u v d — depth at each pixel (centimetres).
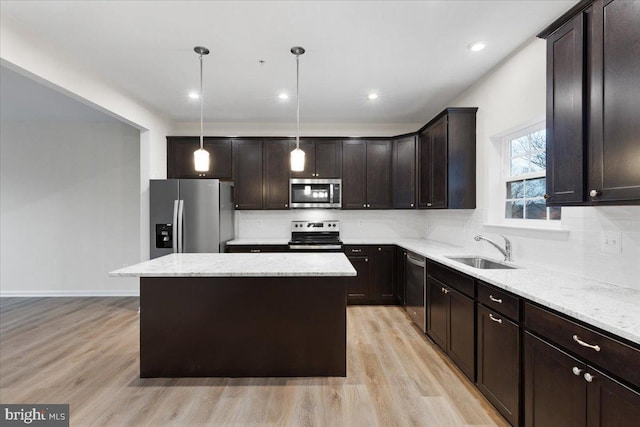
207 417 193
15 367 256
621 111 138
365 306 424
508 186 297
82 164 478
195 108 417
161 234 402
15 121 473
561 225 216
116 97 345
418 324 337
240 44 259
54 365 259
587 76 157
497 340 193
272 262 259
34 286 477
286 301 241
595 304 145
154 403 207
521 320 172
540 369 157
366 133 490
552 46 180
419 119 468
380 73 313
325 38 250
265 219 489
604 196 147
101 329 339
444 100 388
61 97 378
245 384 231
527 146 273
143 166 414
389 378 239
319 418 193
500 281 192
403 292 399
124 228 479
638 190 131
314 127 489
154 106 408
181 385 229
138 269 229
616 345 117
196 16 222
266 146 459
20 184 475
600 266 189
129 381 235
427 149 390
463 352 238
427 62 289
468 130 329
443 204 342
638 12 131
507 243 267
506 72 279
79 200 478
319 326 242
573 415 137
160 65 296
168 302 240
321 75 317
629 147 135
